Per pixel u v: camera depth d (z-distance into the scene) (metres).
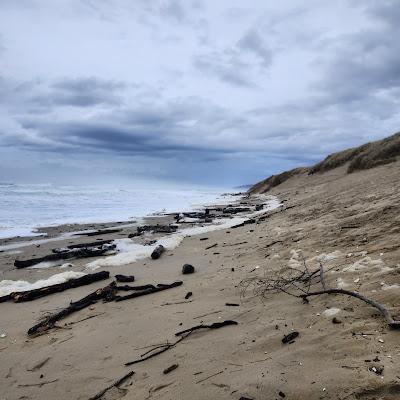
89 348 5.04
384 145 31.28
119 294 7.39
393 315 3.97
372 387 2.95
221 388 3.52
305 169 52.34
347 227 8.94
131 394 3.80
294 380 3.35
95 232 17.58
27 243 15.44
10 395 4.14
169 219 23.61
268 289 6.11
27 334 5.85
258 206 26.17
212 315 5.47
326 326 4.23
